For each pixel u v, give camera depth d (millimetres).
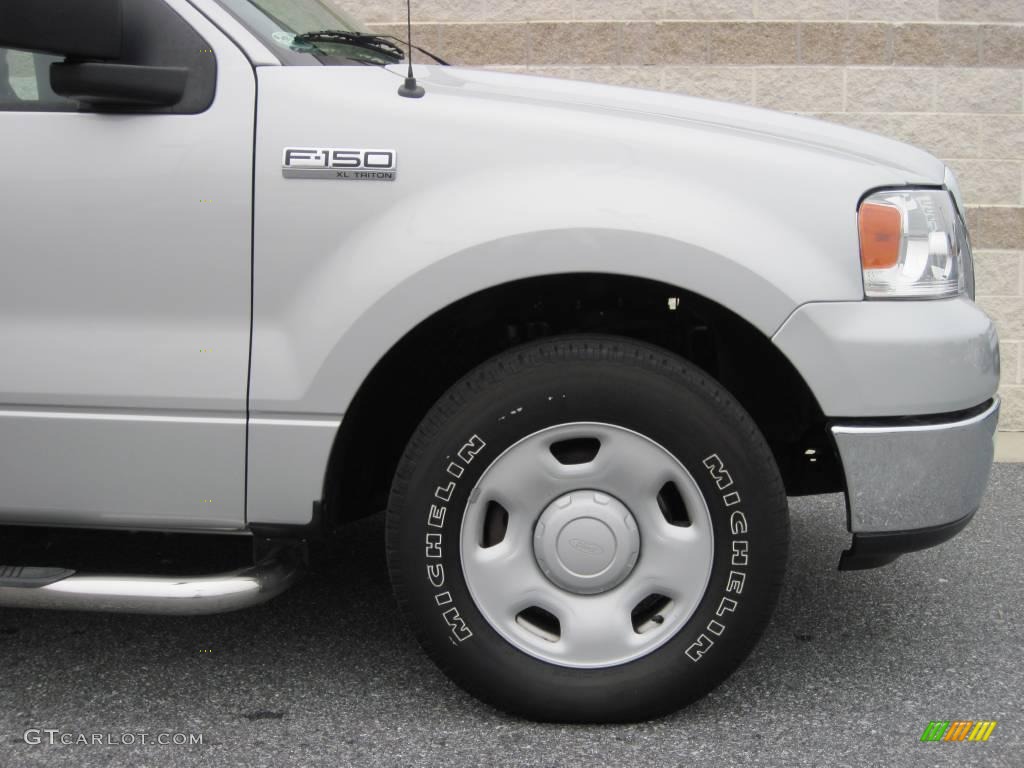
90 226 2428
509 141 2422
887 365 2389
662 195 2383
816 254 2400
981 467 2561
